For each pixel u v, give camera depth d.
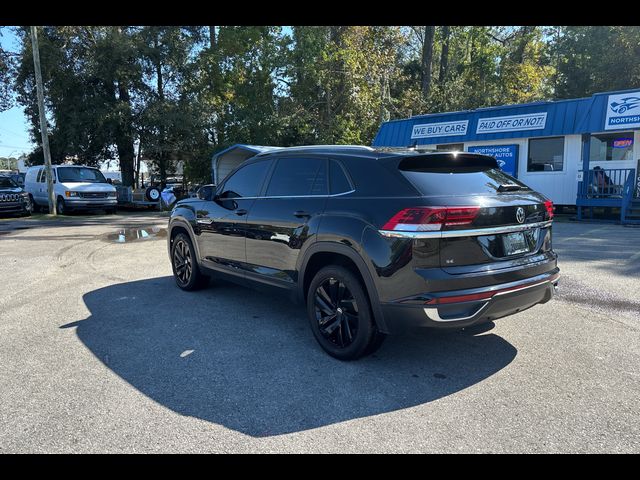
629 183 13.66
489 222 3.56
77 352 4.22
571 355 4.09
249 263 5.02
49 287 6.65
